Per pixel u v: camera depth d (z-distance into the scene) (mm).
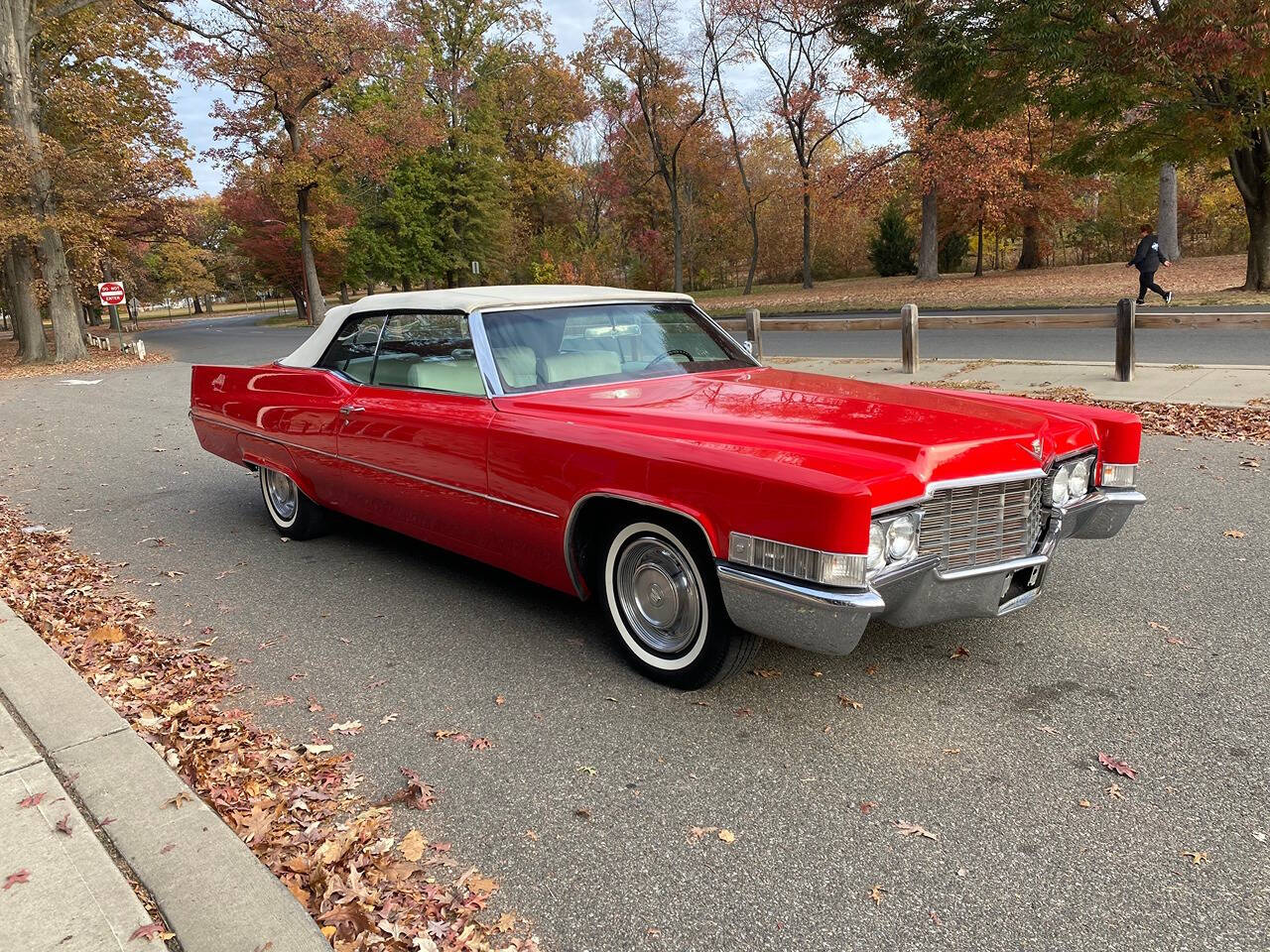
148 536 6074
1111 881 2287
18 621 4348
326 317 5090
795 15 35688
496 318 4094
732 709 3273
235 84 37156
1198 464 6484
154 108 31422
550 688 3510
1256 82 16188
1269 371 9820
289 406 5137
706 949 2115
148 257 60625
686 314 4762
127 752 3018
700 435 3232
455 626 4203
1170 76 16422
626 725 3199
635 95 42656
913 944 2102
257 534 6008
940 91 18188
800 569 2762
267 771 2982
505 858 2494
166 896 2281
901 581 2848
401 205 48938
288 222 51000
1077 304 19375
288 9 29125
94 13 28828
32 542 6023
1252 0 14688
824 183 36594
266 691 3617
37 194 25641
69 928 2154
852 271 55594
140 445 9922
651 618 3480
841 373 11766
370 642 4066
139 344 25125
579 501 3408
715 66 39812
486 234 51125
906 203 48000
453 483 4000
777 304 30156
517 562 3908
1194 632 3748
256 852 2521
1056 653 3623
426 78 43469
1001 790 2705
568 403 3771
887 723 3131
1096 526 3623
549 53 53656
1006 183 33531
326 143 40531
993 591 3111
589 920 2229
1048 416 3566
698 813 2660
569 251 52875
